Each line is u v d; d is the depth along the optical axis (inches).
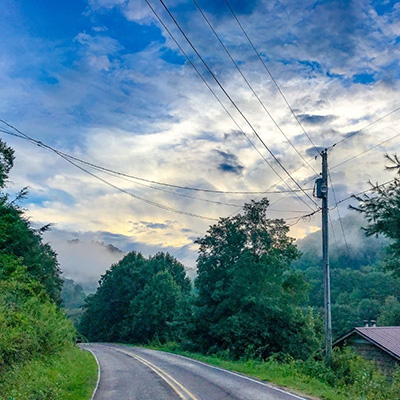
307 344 1401.3
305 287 1453.0
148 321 2591.0
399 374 657.0
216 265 1550.2
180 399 467.5
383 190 556.1
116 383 636.1
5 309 608.1
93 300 3742.6
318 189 741.3
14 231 1031.6
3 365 535.8
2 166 983.6
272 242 1440.7
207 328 1539.1
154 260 3294.8
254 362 912.9
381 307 2834.6
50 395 454.3
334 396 468.4
